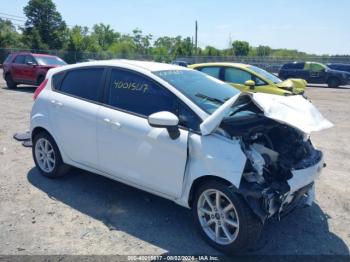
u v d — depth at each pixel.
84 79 4.81
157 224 4.11
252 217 3.40
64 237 3.78
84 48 58.41
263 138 3.99
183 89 4.02
